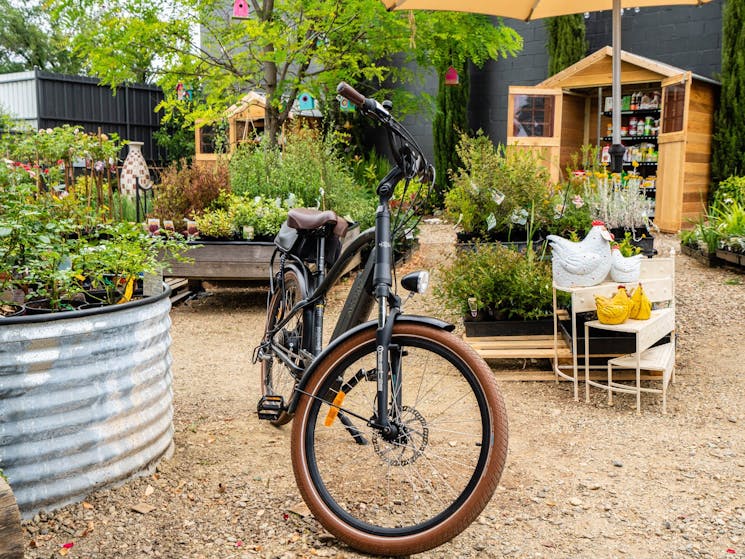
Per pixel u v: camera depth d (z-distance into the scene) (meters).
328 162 8.44
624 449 3.27
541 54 13.52
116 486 2.70
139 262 3.07
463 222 6.89
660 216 11.12
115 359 2.61
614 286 4.04
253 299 7.05
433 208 13.40
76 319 2.48
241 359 4.89
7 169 3.57
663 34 12.12
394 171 2.55
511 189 6.74
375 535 2.33
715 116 10.99
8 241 2.87
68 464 2.54
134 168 11.34
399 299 2.47
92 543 2.38
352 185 9.06
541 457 3.18
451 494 2.74
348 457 3.03
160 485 2.79
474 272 4.66
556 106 11.86
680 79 10.50
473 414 3.38
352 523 2.37
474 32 9.84
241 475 2.93
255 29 8.85
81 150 5.98
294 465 2.45
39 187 5.37
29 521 2.47
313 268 3.30
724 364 4.61
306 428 2.47
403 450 2.53
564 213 6.98
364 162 13.77
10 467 2.41
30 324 2.38
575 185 7.50
